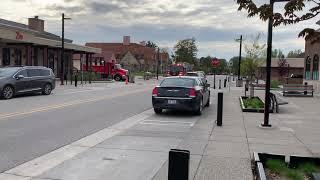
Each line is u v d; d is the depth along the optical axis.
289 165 7.42
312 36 6.59
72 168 7.48
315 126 13.14
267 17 6.67
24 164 7.70
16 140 9.98
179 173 4.29
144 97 24.97
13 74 22.50
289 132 11.83
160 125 13.13
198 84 16.73
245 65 47.94
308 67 39.97
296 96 28.72
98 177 6.93
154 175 7.09
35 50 44.41
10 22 46.84
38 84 24.47
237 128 12.54
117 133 11.38
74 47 48.34
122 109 17.84
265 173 6.70
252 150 9.14
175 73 73.00
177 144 9.81
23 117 14.11
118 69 58.47
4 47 39.31
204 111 17.67
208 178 6.85
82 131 11.55
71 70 51.69
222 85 50.03
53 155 8.48
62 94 26.30
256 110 17.27
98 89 33.25
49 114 15.19
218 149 9.23
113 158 8.28
